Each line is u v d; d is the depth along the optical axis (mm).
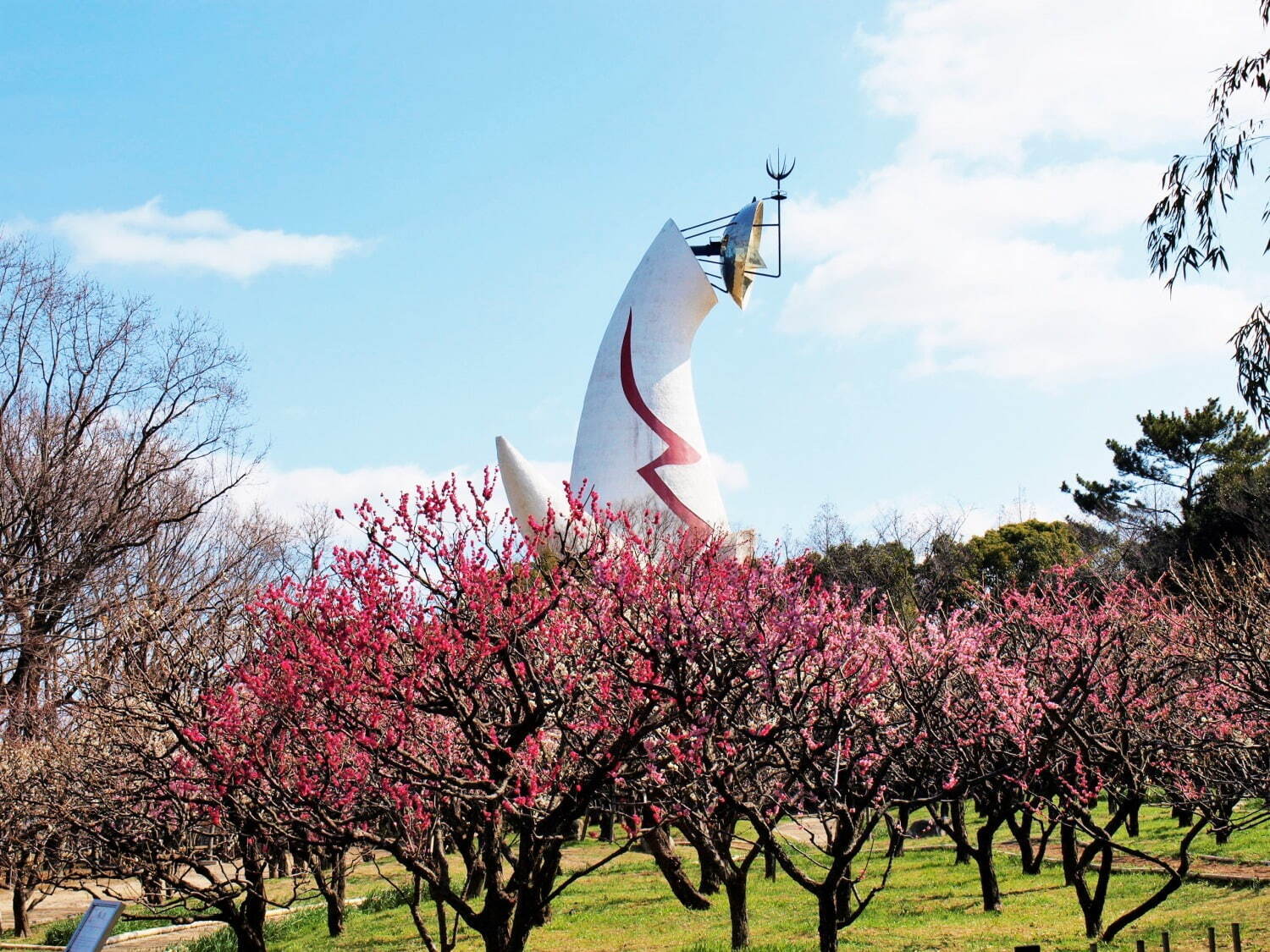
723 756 13047
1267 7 13922
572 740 13289
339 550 12930
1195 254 14266
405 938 19953
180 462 37625
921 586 49594
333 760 12359
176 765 15078
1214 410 56125
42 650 27766
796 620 12633
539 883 12492
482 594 12359
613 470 42562
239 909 18172
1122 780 17031
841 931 17047
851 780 14375
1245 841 23016
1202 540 45562
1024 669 16406
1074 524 60500
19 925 24000
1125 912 17203
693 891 20781
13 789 18141
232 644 17344
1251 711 17438
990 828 18188
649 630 13086
